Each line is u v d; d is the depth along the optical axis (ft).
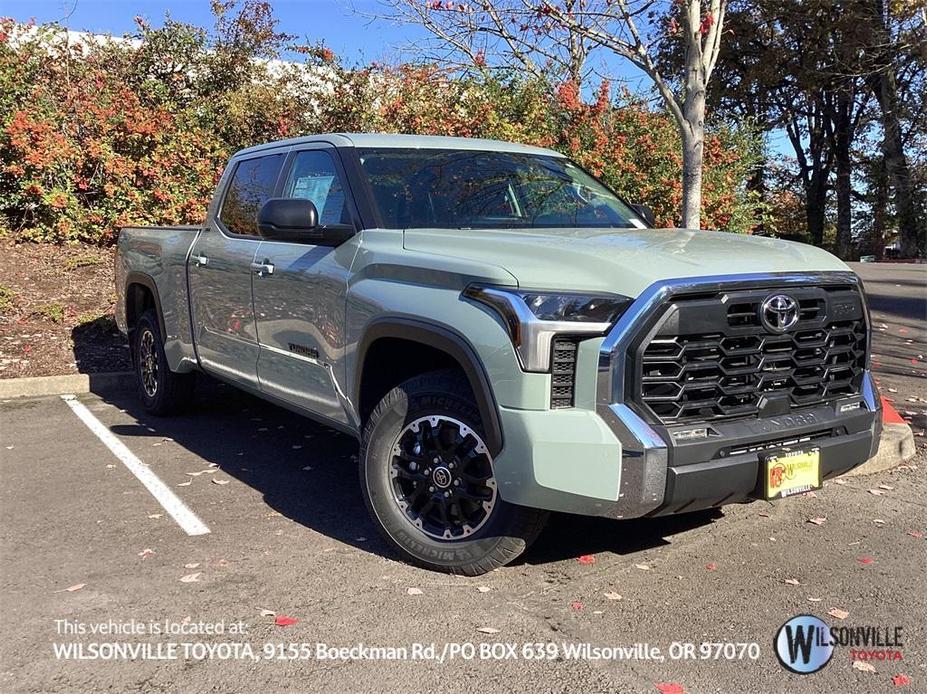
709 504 11.10
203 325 19.01
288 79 42.55
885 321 36.42
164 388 21.77
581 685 9.56
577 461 10.59
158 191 36.29
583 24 27.40
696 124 25.57
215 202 19.26
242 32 52.65
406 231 13.38
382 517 12.90
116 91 40.63
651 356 10.57
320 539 13.96
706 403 10.96
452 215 14.58
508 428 10.96
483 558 12.09
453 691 9.46
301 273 14.84
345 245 13.99
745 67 103.35
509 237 12.53
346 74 41.11
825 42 97.66
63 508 15.44
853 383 12.60
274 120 41.11
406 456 12.76
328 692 9.45
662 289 10.50
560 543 13.75
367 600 11.66
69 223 35.78
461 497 12.12
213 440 20.33
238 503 15.79
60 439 20.34
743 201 39.65
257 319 16.56
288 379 15.76
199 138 38.96
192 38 47.93
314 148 16.16
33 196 35.88
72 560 13.08
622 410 10.55
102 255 35.68
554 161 17.69
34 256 34.55
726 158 38.19
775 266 11.56
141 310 23.02
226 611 11.35
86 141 36.63
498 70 39.91
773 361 11.46
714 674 9.80
